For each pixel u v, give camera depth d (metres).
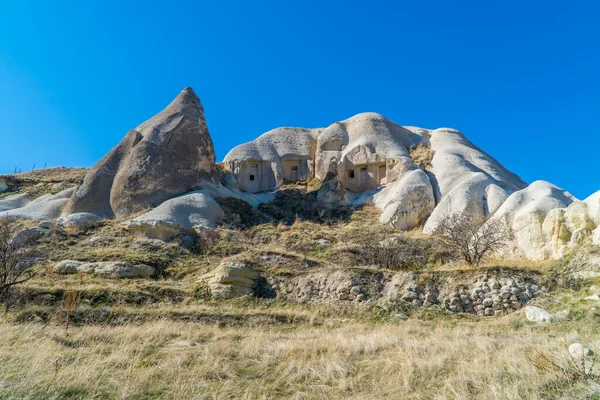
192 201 30.05
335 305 16.14
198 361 8.19
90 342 9.34
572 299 14.00
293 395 6.49
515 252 22.27
